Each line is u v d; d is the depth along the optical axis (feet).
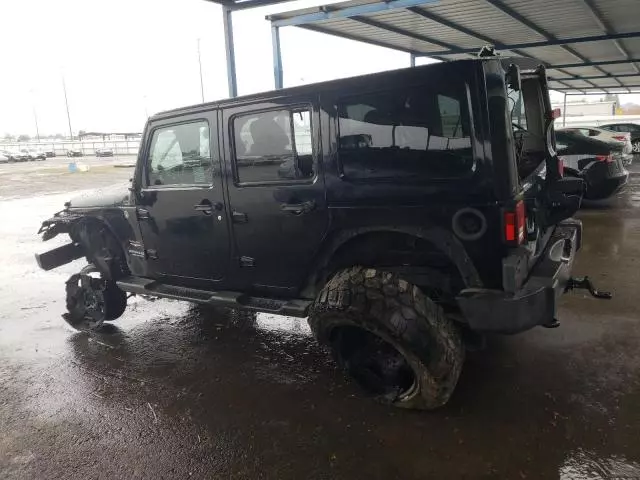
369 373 9.90
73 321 15.85
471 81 8.14
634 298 14.83
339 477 8.18
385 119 9.07
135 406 10.77
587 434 8.78
